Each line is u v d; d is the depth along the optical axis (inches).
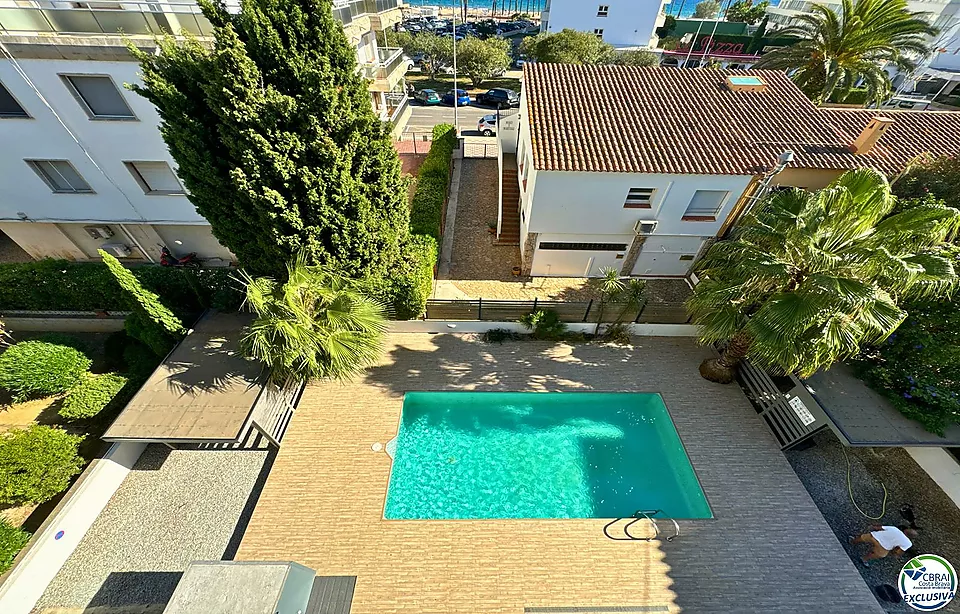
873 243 367.9
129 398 478.9
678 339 621.0
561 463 476.4
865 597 367.6
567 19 1696.6
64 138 522.0
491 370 567.2
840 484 454.6
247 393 441.4
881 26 856.3
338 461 456.4
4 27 430.3
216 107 360.5
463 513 426.9
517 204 852.6
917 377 419.5
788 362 388.5
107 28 448.8
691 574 378.9
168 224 635.5
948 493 434.6
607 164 544.4
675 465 478.0
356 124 408.8
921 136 634.8
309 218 431.5
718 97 671.1
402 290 551.2
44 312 574.9
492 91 1536.7
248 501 426.6
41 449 383.6
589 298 684.1
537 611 353.7
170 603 269.1
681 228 637.3
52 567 365.4
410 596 358.6
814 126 627.2
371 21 794.2
